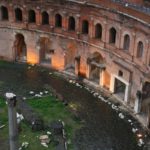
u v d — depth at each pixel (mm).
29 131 48250
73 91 58094
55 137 47312
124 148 46781
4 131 48125
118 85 57250
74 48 61781
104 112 53375
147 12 49156
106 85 58062
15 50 65812
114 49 54906
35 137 47281
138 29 49656
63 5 58906
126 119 51812
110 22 54281
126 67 53125
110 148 46719
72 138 48000
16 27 63719
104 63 57531
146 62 49031
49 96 56125
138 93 51031
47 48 65125
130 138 48406
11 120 32219
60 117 51656
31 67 64500
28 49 64812
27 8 61875
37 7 61156
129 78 52938
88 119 51781
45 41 64500
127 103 54344
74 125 50375
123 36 52812
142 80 50094
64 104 54344
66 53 62094
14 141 33375
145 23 47688
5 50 66000
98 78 60438
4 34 64938
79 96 56875
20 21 63406
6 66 64812
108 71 56969
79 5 57031
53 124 48844
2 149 45281
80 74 61312
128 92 53812
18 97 55500
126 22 51406
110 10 53188
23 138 47062
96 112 53312
